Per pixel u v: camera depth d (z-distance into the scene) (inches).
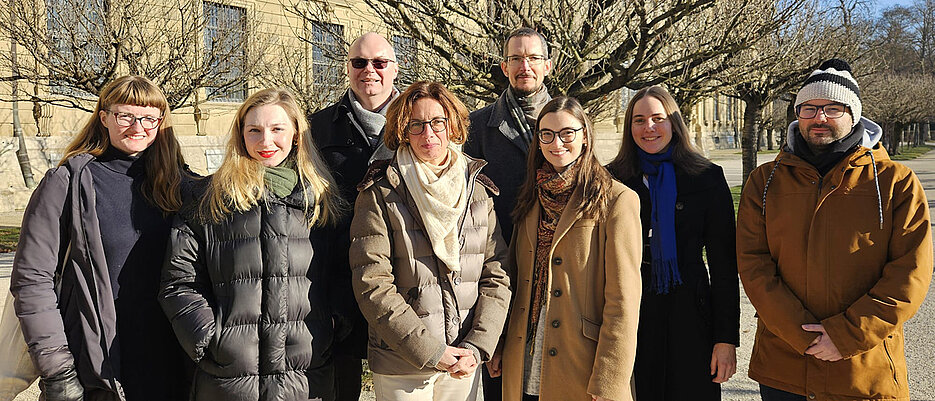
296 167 116.6
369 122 141.5
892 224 106.7
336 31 311.7
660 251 121.4
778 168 117.1
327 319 111.6
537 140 121.8
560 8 262.2
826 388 108.7
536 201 122.5
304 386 106.7
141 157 116.6
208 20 498.9
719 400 122.8
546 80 264.1
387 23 271.1
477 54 279.4
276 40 596.4
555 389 114.2
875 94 948.0
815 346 106.9
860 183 108.6
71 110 688.4
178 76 440.5
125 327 109.4
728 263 122.5
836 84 108.9
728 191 125.3
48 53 414.3
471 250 114.6
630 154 130.8
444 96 113.2
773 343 115.7
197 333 101.4
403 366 111.4
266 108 112.7
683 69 299.9
